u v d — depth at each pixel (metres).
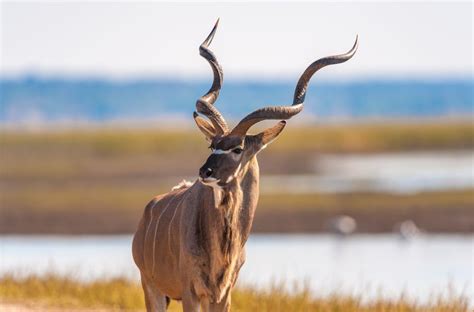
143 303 73.06
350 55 54.00
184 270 51.62
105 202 190.62
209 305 52.09
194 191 52.34
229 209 51.06
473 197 183.00
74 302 73.38
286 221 170.00
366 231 164.25
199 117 53.12
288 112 52.03
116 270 101.25
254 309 70.00
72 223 174.00
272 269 113.81
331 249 140.62
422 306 72.38
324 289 90.56
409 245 146.00
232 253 51.41
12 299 74.25
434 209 174.50
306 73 53.81
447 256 130.38
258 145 52.12
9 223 175.12
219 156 50.84
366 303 76.44
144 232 55.88
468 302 71.44
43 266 111.12
